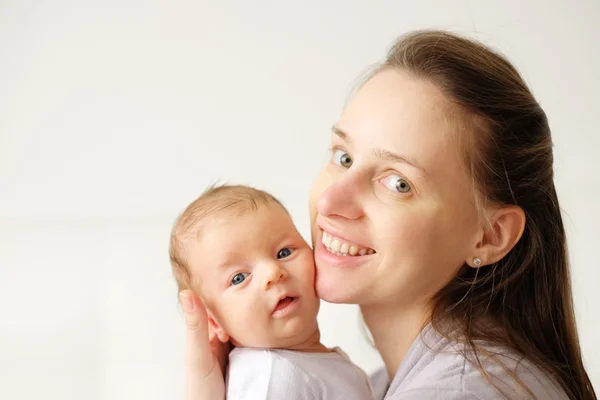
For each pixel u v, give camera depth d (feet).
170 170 8.94
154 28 8.88
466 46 3.83
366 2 8.77
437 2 8.73
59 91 8.96
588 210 8.49
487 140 3.70
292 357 3.87
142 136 8.95
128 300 8.47
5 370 8.24
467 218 3.72
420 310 3.88
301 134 8.90
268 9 8.85
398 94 3.68
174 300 8.45
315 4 8.84
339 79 8.84
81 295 8.52
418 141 3.59
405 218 3.62
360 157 3.71
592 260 8.25
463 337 3.64
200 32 8.88
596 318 7.98
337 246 3.82
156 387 8.11
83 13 8.91
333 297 3.85
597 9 8.65
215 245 4.04
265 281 3.89
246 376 3.84
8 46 8.95
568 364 4.05
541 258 4.00
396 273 3.69
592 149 8.69
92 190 8.95
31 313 8.48
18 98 8.97
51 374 8.21
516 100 3.82
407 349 3.97
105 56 8.92
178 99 8.92
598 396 7.47
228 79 8.91
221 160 8.94
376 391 4.23
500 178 3.75
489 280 3.90
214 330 4.13
